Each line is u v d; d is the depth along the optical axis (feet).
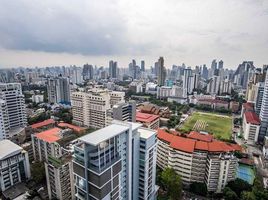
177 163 317.22
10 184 297.94
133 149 201.67
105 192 155.53
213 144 325.21
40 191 294.66
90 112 533.55
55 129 406.82
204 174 309.83
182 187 306.76
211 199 285.64
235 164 293.84
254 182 296.51
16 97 494.59
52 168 255.09
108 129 173.17
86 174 153.89
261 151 467.52
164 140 341.21
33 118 595.88
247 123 522.88
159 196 281.13
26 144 405.39
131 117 440.04
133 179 209.97
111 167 160.25
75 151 158.71
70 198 269.64
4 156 286.46
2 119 410.93
